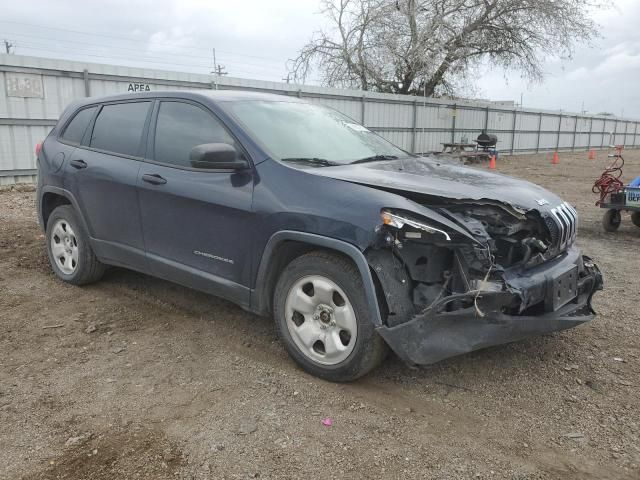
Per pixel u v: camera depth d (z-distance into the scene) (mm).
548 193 3938
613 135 48188
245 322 4387
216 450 2719
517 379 3525
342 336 3324
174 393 3279
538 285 3264
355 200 3168
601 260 6793
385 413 3092
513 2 26328
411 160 4297
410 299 3148
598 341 4129
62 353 3809
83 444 2762
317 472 2572
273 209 3443
